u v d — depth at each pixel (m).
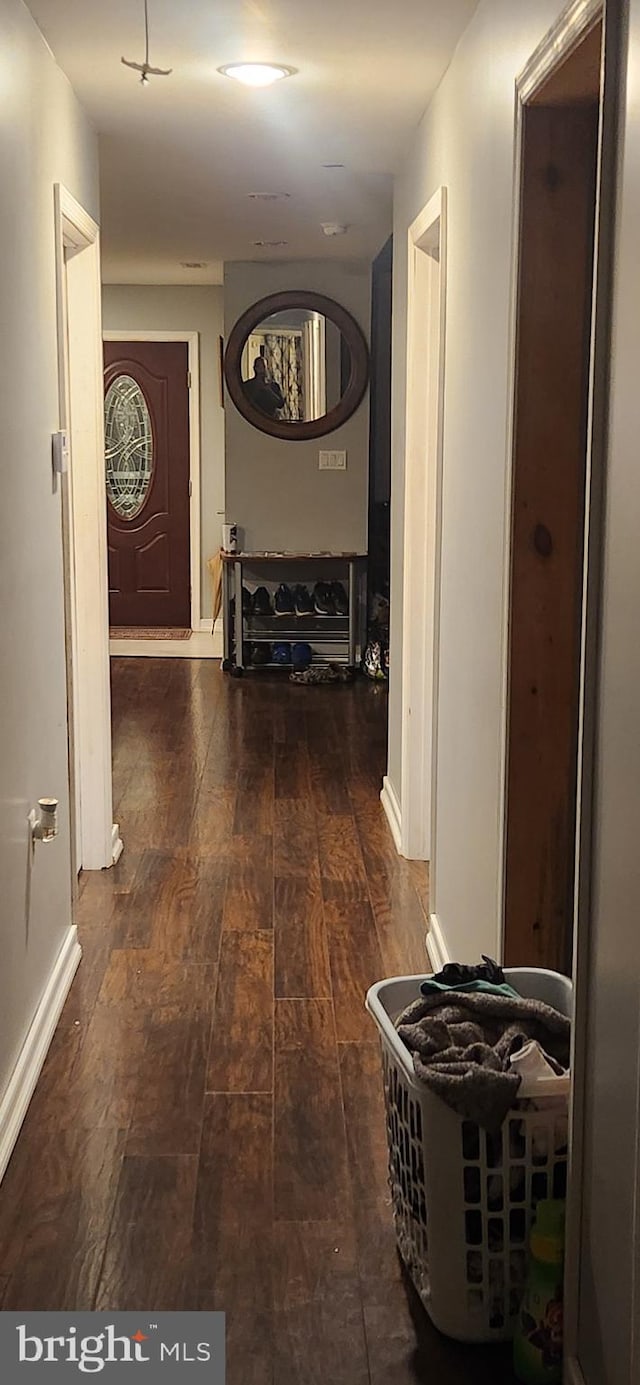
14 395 2.70
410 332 4.29
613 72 1.62
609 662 1.67
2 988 2.56
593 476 1.71
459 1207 1.97
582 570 2.43
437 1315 2.04
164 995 3.33
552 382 2.38
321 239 6.65
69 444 3.78
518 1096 1.93
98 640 4.25
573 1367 1.87
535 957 2.55
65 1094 2.80
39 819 3.01
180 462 9.34
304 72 3.41
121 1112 2.73
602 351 1.68
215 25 2.99
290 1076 2.90
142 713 6.80
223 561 7.94
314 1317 2.10
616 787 1.63
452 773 3.34
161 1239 2.29
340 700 7.18
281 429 7.86
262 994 3.34
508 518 2.44
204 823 4.86
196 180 4.96
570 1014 2.23
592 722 1.75
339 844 4.62
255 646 8.04
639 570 1.52
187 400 9.22
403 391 4.55
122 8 2.85
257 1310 2.12
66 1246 2.27
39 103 3.04
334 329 7.76
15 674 2.71
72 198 3.53
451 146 3.32
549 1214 1.93
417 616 4.41
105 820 4.32
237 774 5.58
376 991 2.26
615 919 1.64
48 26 2.99
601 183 1.65
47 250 3.16
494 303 2.66
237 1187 2.46
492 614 2.69
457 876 3.25
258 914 3.92
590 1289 1.80
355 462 7.94
